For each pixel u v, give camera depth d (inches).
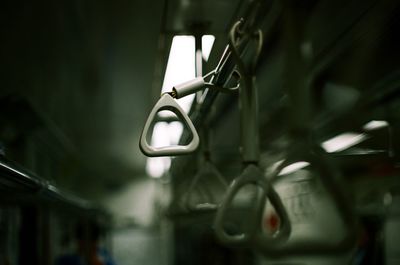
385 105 98.3
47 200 95.0
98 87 149.8
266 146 120.9
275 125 115.7
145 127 38.6
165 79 88.2
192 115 67.8
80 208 142.8
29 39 99.7
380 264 122.5
